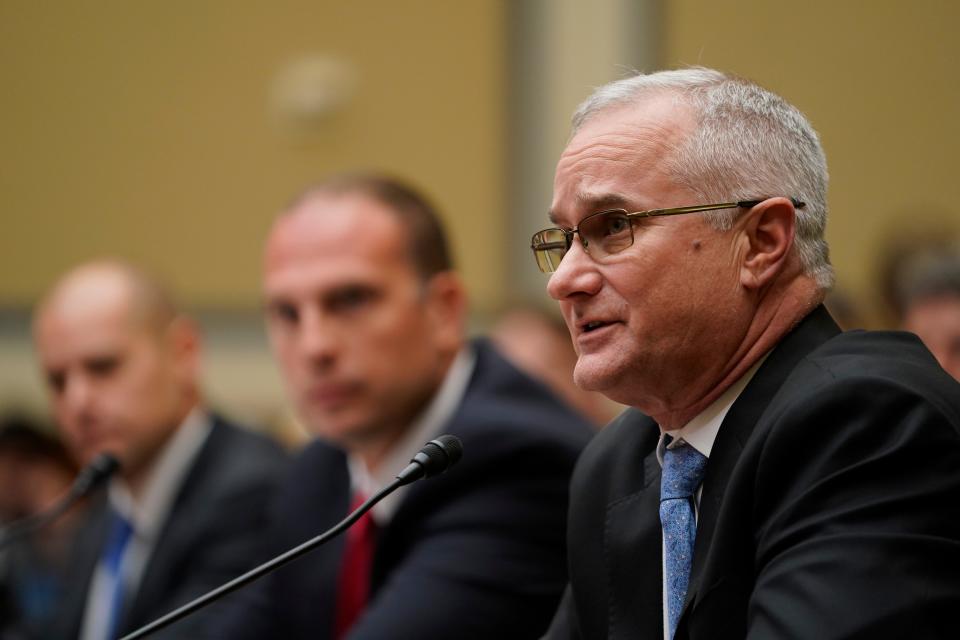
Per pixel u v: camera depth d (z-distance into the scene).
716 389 3.03
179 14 13.59
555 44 12.57
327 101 13.18
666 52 12.18
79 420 6.38
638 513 3.14
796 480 2.71
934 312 5.25
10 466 8.15
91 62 13.77
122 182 13.68
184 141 13.56
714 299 2.97
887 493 2.57
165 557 6.05
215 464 6.31
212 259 13.46
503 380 5.14
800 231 3.03
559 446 4.74
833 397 2.70
